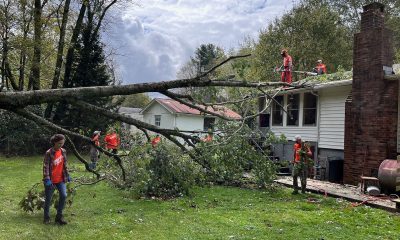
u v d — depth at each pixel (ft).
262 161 18.13
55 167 24.09
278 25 100.12
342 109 49.52
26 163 58.18
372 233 24.52
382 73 42.22
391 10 97.25
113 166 22.18
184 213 28.81
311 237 23.15
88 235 22.45
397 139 42.39
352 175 44.62
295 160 38.29
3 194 33.50
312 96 54.75
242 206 31.86
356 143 44.55
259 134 20.85
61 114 55.57
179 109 90.48
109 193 35.04
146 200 32.63
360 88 44.60
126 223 25.43
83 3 75.87
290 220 27.17
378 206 32.32
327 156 51.62
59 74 74.64
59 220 24.52
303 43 95.04
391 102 41.50
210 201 33.65
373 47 43.32
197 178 16.79
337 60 96.02
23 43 63.36
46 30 71.97
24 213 27.17
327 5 104.06
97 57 80.18
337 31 98.27
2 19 60.95
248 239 22.38
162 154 22.36
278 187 41.22
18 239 21.17
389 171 36.52
